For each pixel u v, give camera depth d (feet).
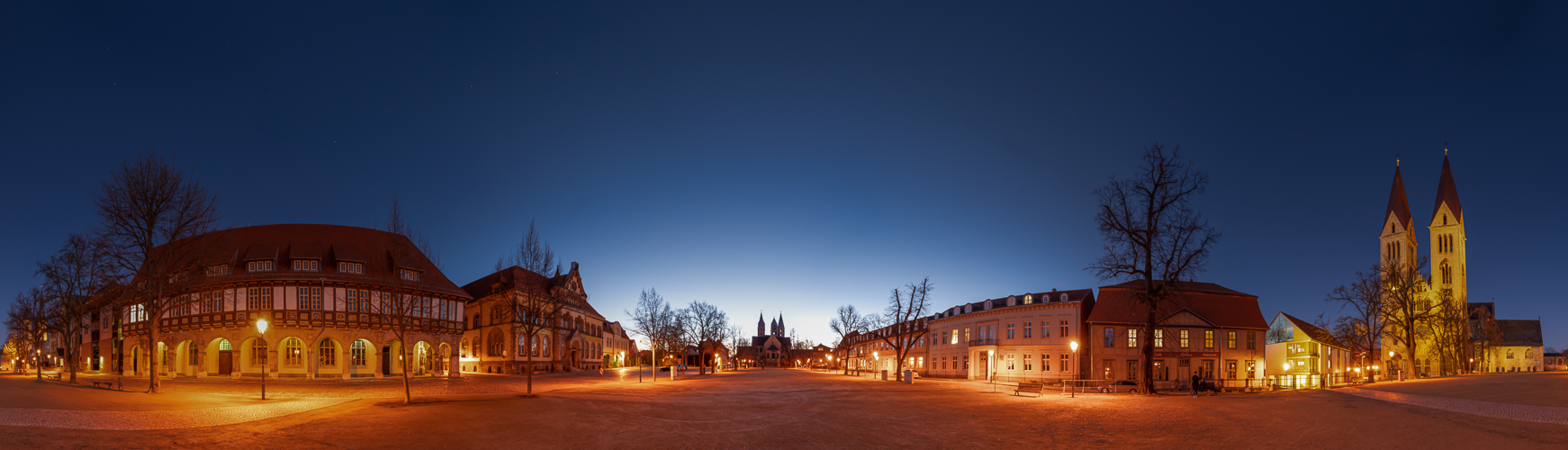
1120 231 124.26
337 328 175.63
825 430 68.74
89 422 62.18
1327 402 85.25
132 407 77.10
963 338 241.14
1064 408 87.92
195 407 79.61
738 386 142.61
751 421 74.38
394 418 69.97
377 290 181.57
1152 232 122.62
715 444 60.44
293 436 58.75
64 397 84.43
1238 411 78.74
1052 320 207.31
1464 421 61.41
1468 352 305.32
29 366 327.67
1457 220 353.31
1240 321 202.90
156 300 116.06
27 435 53.11
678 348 349.20
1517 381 124.26
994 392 122.83
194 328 175.11
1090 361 199.21
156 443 53.78
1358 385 159.33
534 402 87.76
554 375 220.84
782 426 71.36
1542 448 49.19
